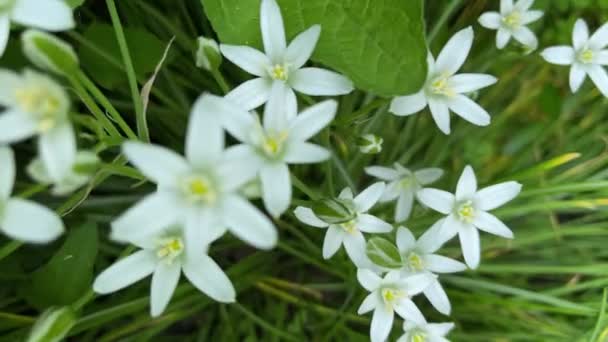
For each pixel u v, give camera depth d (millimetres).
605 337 237
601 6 271
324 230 241
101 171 160
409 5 185
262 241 131
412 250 197
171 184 132
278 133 149
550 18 279
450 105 201
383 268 186
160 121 245
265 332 249
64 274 181
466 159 277
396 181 220
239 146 146
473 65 260
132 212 129
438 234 196
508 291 237
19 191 225
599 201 233
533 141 271
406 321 200
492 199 199
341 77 181
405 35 185
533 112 285
